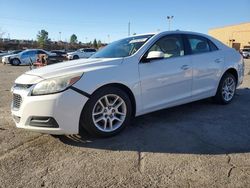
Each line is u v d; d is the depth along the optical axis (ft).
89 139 13.99
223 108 19.63
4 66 80.02
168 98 16.39
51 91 12.66
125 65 14.57
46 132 13.04
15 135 14.65
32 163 11.60
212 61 18.88
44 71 13.82
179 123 16.37
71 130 12.99
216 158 11.84
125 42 17.37
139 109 15.12
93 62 14.49
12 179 10.37
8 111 19.75
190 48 17.89
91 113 13.43
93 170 10.94
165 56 16.39
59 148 13.02
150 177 10.37
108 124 14.24
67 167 11.22
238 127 15.69
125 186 9.83
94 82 13.35
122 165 11.31
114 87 14.11
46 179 10.36
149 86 15.33
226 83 20.43
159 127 15.69
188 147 12.99
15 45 213.66
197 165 11.23
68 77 12.96
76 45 251.60
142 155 12.20
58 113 12.64
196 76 17.78
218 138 14.06
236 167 11.03
